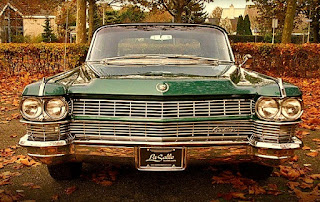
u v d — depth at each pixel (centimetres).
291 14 1628
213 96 300
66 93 303
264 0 2848
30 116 297
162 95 291
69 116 305
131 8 2405
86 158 309
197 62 398
